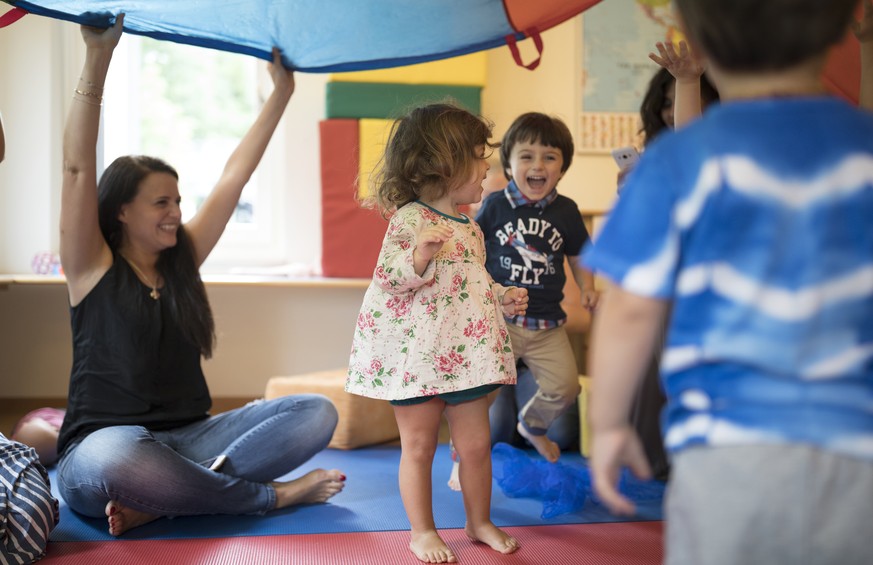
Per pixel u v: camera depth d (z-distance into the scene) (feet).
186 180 12.34
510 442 8.93
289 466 6.72
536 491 7.03
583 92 11.84
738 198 2.47
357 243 11.03
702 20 2.61
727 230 2.48
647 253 2.55
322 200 11.01
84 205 6.22
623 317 2.58
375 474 7.82
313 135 11.75
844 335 2.39
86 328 6.48
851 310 2.40
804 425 2.35
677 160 2.58
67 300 11.16
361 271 11.09
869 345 2.39
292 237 11.77
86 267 6.46
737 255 2.47
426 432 5.52
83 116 6.07
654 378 7.01
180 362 6.82
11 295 11.08
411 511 5.55
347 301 11.57
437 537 5.49
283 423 6.64
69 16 5.96
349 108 10.89
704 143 2.55
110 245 6.74
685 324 2.55
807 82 2.60
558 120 7.95
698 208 2.51
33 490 5.52
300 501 6.70
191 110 12.31
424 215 5.61
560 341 7.82
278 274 11.27
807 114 2.52
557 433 8.92
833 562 2.31
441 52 7.21
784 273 2.43
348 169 10.94
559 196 8.04
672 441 2.57
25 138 11.19
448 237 5.04
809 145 2.48
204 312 6.90
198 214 7.16
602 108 11.87
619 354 2.59
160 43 12.18
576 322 9.76
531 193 7.73
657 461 7.26
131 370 6.45
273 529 6.08
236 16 6.31
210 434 6.70
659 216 2.56
